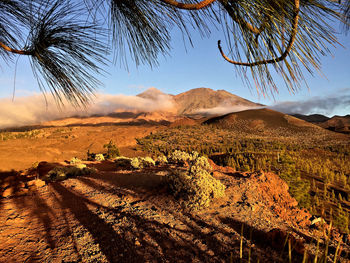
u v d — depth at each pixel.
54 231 3.67
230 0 0.93
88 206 5.00
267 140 146.50
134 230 3.70
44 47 1.26
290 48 0.90
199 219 4.29
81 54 1.29
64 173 10.48
